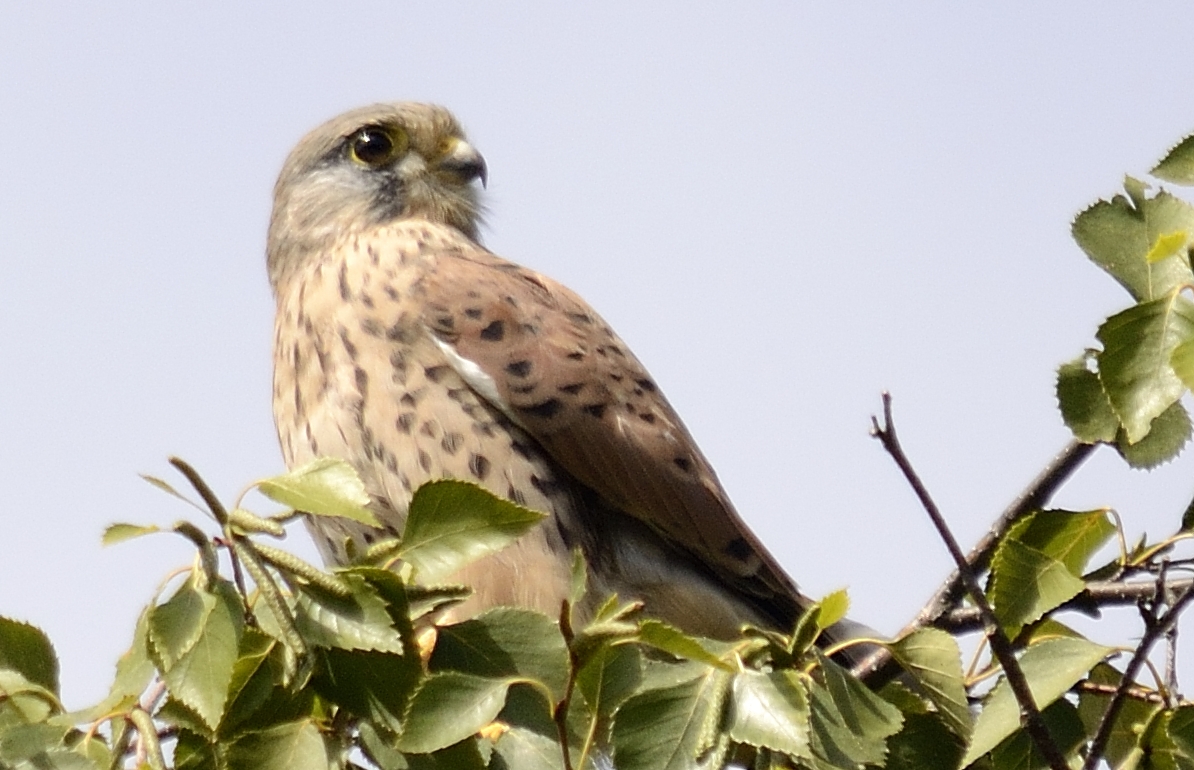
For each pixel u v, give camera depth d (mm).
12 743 5785
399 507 10477
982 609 6340
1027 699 6312
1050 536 7246
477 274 10969
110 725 6000
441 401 10453
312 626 5863
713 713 5836
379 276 10914
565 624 5758
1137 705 7324
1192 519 7164
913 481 6336
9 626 6426
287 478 6098
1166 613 6422
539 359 10562
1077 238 7129
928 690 6523
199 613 5742
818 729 6039
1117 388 6594
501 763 6047
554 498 10422
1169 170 6844
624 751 5852
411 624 5949
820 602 6141
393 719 5949
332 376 10711
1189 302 6609
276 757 5898
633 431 10625
